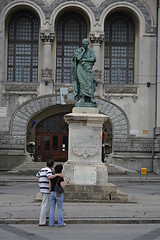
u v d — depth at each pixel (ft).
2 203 55.83
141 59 141.59
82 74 59.47
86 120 57.26
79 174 56.54
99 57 140.77
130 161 135.74
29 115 136.67
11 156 133.39
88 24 145.69
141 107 140.15
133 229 40.93
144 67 141.69
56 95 136.98
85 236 37.24
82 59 59.62
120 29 148.15
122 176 121.80
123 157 135.54
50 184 41.91
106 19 146.92
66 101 136.26
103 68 144.46
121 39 147.84
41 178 42.50
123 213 47.70
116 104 139.54
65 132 144.66
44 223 42.09
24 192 77.10
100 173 57.16
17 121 136.15
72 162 57.16
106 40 147.54
